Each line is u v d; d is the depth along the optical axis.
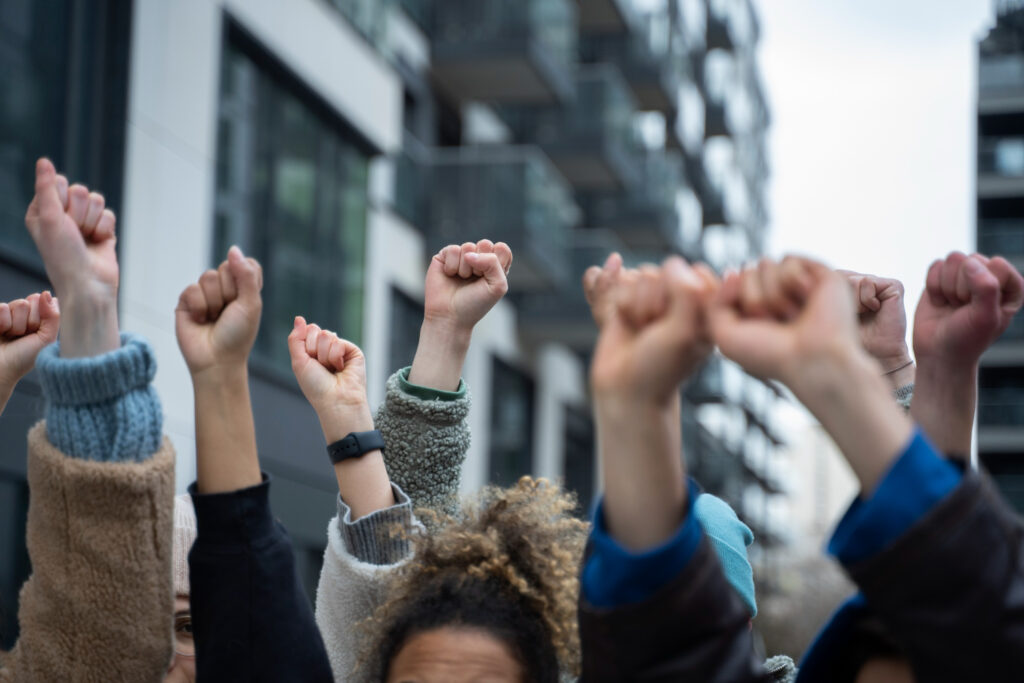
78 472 1.61
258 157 11.14
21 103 8.41
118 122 9.20
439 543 1.93
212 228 10.43
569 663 1.89
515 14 17.59
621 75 25.25
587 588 1.39
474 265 2.36
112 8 9.33
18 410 7.47
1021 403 27.81
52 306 2.21
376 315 13.09
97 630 1.67
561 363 20.97
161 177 9.62
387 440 2.36
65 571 1.66
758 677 1.36
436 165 16.73
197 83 10.13
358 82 12.69
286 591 1.64
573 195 23.44
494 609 1.80
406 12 16.83
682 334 1.31
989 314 1.63
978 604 1.25
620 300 1.37
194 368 1.65
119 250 9.10
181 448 9.51
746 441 42.53
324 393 2.17
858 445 1.28
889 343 2.37
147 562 1.66
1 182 8.17
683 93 27.89
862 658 1.52
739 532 2.43
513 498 2.00
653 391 1.33
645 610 1.33
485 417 17.88
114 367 1.62
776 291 1.31
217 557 1.62
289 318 11.38
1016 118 28.42
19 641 1.79
